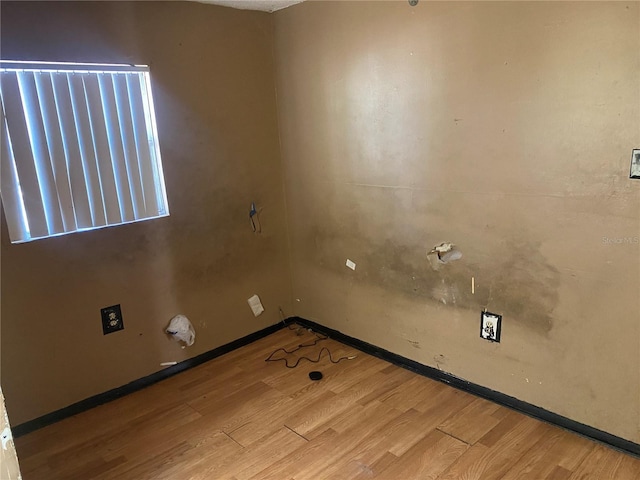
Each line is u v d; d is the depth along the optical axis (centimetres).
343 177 279
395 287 268
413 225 250
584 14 175
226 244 295
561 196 194
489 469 190
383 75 243
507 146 205
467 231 228
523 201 205
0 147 208
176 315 278
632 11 164
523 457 196
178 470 199
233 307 305
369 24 243
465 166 221
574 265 196
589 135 182
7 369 223
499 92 203
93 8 226
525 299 214
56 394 239
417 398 242
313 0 266
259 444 212
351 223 282
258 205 308
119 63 238
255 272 314
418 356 267
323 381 263
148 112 255
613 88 173
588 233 190
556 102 188
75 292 238
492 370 234
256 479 191
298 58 284
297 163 305
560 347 207
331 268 304
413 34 227
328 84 271
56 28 217
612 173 179
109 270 248
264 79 298
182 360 284
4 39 204
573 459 194
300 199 311
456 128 220
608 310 190
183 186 270
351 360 286
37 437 225
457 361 248
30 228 222
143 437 222
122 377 261
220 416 235
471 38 207
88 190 237
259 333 321
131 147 250
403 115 240
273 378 269
